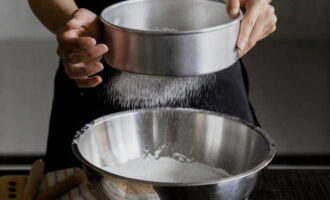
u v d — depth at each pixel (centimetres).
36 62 297
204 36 84
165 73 86
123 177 85
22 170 117
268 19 106
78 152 94
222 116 110
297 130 260
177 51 84
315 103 276
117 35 87
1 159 244
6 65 294
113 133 109
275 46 309
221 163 111
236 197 89
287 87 285
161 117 113
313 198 107
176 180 108
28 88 283
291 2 306
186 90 128
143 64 86
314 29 311
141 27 103
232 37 89
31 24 305
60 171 114
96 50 89
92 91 129
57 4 127
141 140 113
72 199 105
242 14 94
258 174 92
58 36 97
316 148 250
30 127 261
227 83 132
